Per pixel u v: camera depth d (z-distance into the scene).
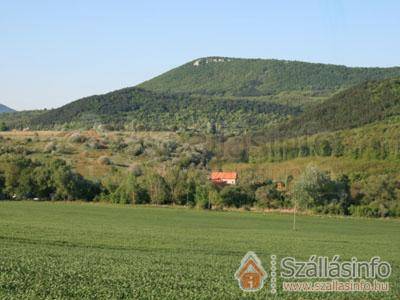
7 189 114.25
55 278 33.78
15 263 38.22
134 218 88.69
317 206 107.62
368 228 87.88
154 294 30.80
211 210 107.00
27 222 73.25
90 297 29.77
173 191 113.56
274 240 66.38
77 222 77.75
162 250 52.38
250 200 112.12
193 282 34.62
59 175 113.94
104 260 42.28
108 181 116.25
